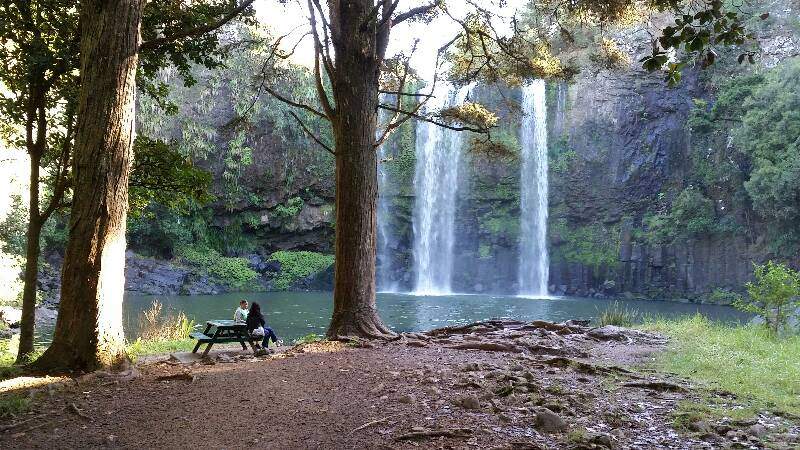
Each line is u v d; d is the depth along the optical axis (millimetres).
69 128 10664
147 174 11047
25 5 9906
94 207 7148
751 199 36656
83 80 7262
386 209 43562
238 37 35844
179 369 7656
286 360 8148
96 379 6691
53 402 5836
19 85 10195
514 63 14328
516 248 42062
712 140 38312
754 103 33750
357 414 5230
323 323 22609
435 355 8445
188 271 36219
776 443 4742
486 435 4664
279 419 5129
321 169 42844
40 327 19219
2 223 20359
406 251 43688
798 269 34344
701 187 38969
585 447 4414
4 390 6121
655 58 4555
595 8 12484
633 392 6488
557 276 41000
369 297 11000
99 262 7152
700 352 9688
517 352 9125
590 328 11945
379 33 11594
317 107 41500
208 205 39906
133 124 7516
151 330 15492
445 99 41031
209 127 38531
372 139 11305
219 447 4504
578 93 41938
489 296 37719
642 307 31969
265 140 40969
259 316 11242
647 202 40594
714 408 5875
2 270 19375
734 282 36844
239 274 38312
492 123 13266
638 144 40625
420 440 4547
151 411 5484
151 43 9320
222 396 5953
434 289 42531
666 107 39750
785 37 35312
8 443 4664
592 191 41344
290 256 40938
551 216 41750
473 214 42844
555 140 42438
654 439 4812
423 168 43531
